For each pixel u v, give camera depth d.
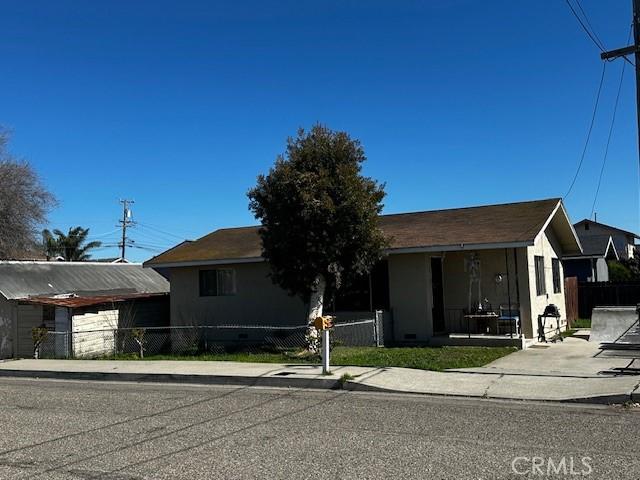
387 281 18.17
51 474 5.81
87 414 8.77
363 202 15.14
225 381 11.63
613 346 15.20
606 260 38.22
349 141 15.87
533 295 17.14
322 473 5.66
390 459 6.07
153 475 5.70
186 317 20.98
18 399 10.34
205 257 20.38
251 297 20.09
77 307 18.02
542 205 19.17
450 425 7.55
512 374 11.09
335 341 16.19
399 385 10.34
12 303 18.45
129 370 12.93
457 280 18.31
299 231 15.21
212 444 6.82
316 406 9.01
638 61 12.69
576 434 6.98
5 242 26.38
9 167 26.81
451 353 14.40
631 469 5.60
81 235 53.12
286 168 15.20
